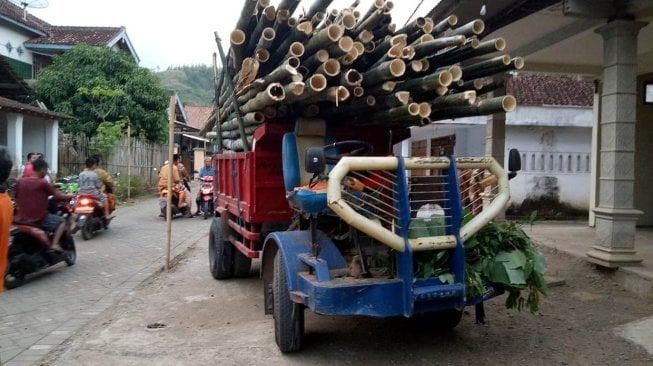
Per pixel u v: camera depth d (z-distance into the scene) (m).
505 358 4.28
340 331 4.92
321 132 4.94
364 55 4.66
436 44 4.29
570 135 14.30
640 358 4.23
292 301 4.22
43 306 5.88
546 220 13.94
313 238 4.05
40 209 7.06
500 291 4.13
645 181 10.41
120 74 20.58
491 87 4.85
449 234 3.88
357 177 3.88
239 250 6.67
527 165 14.27
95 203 10.40
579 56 9.39
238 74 5.58
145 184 20.64
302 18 4.64
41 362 4.28
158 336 4.88
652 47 8.70
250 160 5.46
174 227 12.20
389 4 4.34
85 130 19.27
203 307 5.84
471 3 7.09
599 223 6.60
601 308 5.50
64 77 19.58
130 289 6.64
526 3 6.94
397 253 3.79
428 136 17.84
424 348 4.51
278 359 4.27
